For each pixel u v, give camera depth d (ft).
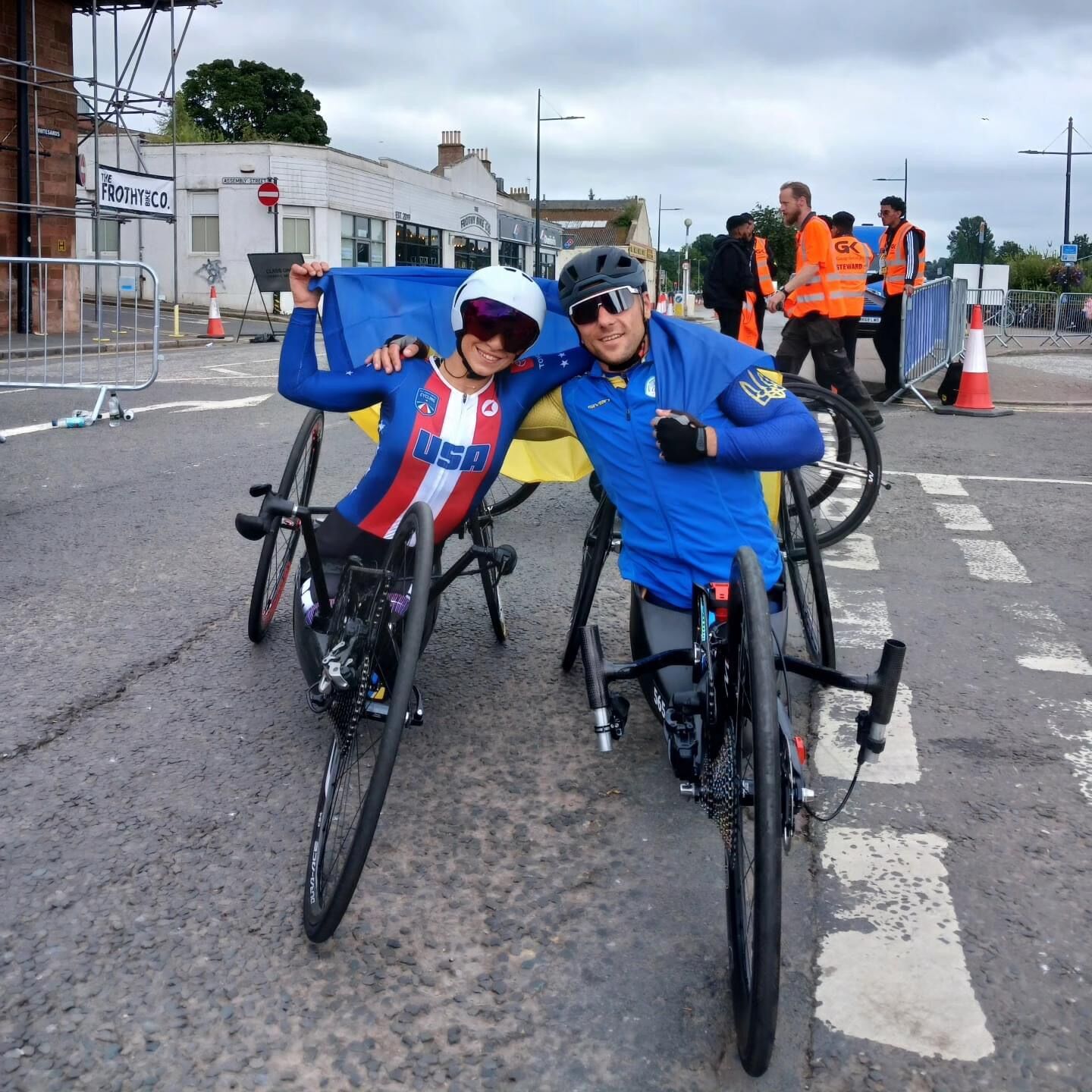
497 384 11.03
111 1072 7.29
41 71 62.90
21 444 29.25
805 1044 7.55
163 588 17.08
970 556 19.44
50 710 12.67
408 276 12.31
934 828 10.28
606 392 10.56
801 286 30.30
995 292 96.63
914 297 40.37
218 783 11.07
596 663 9.54
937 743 12.03
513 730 12.39
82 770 11.30
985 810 10.62
